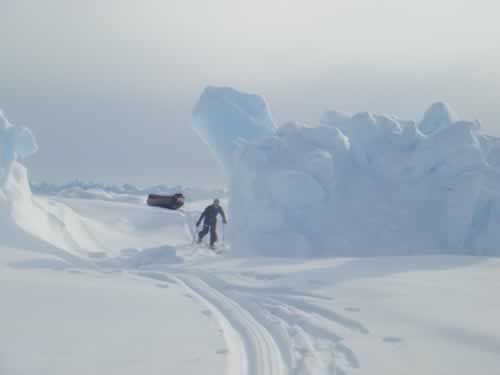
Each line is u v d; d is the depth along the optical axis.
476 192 11.66
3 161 10.75
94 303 4.56
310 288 5.89
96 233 15.83
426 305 4.77
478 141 13.35
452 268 7.40
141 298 5.13
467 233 12.01
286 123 14.41
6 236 9.52
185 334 3.72
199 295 5.88
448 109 16.62
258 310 4.98
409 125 13.98
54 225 12.05
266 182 12.38
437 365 3.10
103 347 3.19
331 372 3.06
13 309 3.96
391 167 13.15
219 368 2.96
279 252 11.43
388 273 6.93
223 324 4.34
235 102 19.14
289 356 3.45
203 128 19.27
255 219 12.16
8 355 2.82
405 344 3.57
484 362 3.12
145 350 3.21
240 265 8.30
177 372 2.84
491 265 7.72
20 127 11.20
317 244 11.61
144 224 21.81
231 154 18.14
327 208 12.23
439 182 12.57
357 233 11.80
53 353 2.96
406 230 11.85
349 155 13.68
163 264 9.55
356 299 5.19
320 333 4.04
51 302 4.40
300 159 12.88
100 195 35.56
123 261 9.96
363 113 14.15
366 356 3.31
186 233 20.77
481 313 4.40
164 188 53.66
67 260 9.41
